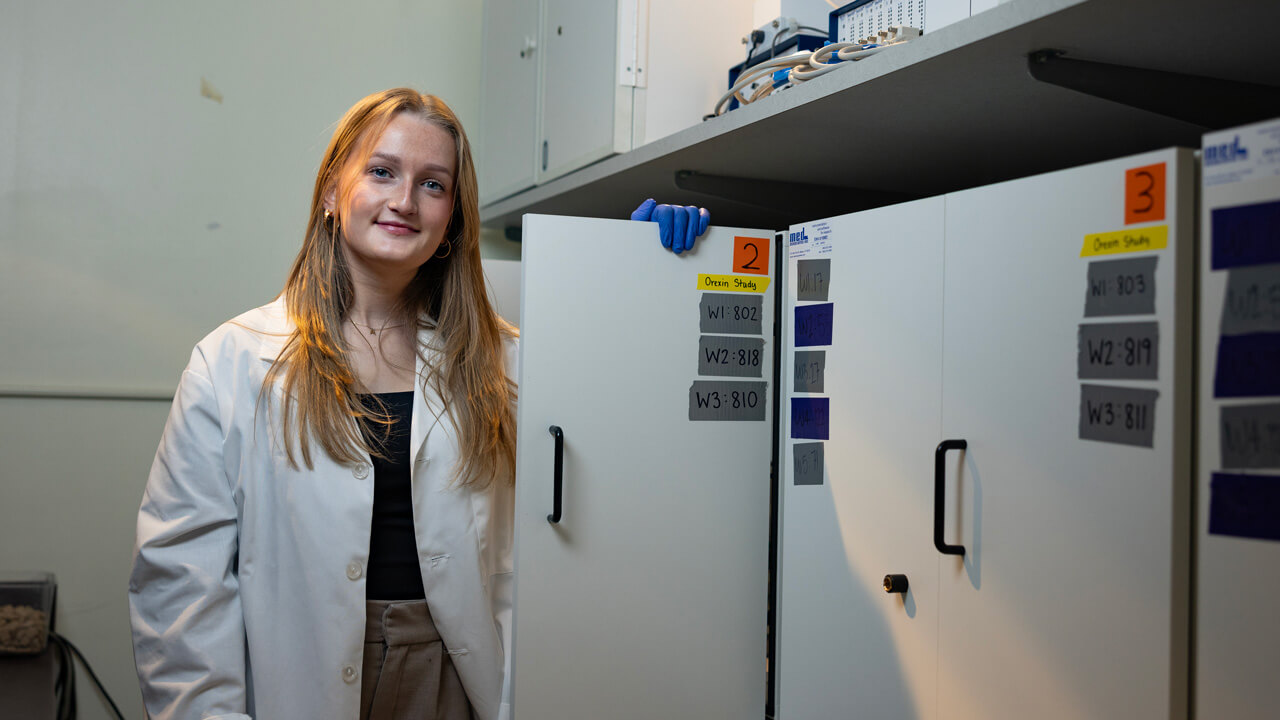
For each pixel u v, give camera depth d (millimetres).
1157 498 783
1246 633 719
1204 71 1106
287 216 2334
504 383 1293
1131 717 805
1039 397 903
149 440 2191
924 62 1056
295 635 1105
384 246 1122
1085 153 1496
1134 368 805
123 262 2170
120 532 2160
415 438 1150
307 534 1097
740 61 1901
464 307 1246
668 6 1827
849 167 1633
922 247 1053
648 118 1806
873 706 1102
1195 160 777
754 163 1616
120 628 2154
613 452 1213
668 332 1244
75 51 2131
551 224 1189
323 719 1079
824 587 1182
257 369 1133
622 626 1217
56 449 2113
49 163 2107
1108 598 829
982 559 962
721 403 1273
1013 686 925
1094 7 893
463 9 2559
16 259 2080
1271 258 695
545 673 1177
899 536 1070
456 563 1157
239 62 2287
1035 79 1081
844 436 1156
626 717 1216
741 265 1284
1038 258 908
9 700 2016
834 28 1478
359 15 2428
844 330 1162
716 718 1268
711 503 1268
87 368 2135
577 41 1952
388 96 1162
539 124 2133
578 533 1194
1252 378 710
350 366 1165
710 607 1267
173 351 2211
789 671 1229
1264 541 707
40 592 2035
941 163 1589
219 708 1054
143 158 2188
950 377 1009
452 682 1186
